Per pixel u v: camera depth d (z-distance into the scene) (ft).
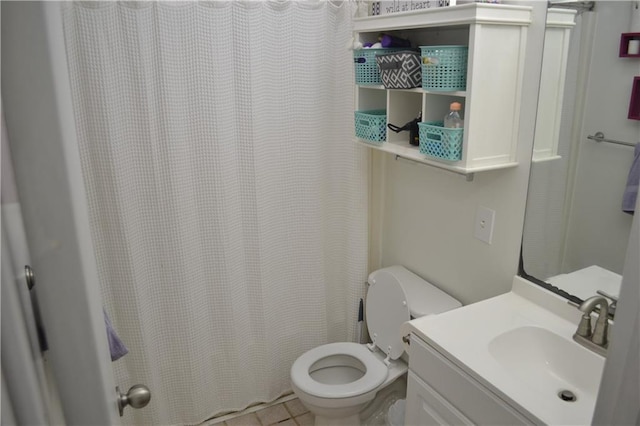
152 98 5.91
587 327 4.56
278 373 7.86
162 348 6.90
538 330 4.88
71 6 5.27
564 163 4.84
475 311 5.19
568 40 4.60
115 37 5.56
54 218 1.85
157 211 6.29
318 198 7.33
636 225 2.18
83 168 5.79
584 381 4.46
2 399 1.65
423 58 5.20
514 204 5.46
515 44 4.91
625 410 2.33
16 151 1.74
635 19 4.05
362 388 6.43
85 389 2.08
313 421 7.58
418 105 6.21
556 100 4.80
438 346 4.61
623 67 4.22
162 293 6.65
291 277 7.54
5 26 1.65
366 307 7.61
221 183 6.48
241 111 6.41
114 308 6.36
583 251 4.80
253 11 6.10
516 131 5.21
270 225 7.10
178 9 5.72
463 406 4.42
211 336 7.21
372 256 8.27
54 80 1.76
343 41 6.85
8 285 1.64
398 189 7.50
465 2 5.08
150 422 6.96
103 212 5.98
